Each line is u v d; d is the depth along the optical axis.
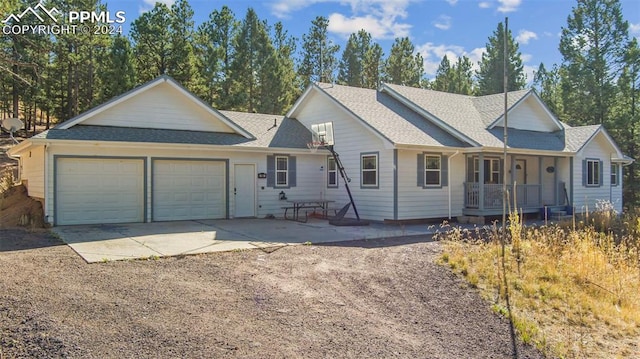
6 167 27.06
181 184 15.55
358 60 42.00
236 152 16.61
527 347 5.67
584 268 8.67
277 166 17.52
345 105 17.11
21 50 24.02
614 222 15.27
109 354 4.56
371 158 16.08
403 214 15.23
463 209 16.70
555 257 9.38
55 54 30.95
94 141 13.51
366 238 11.90
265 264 8.49
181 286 6.84
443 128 17.36
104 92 27.27
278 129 19.00
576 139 19.84
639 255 10.42
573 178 19.36
